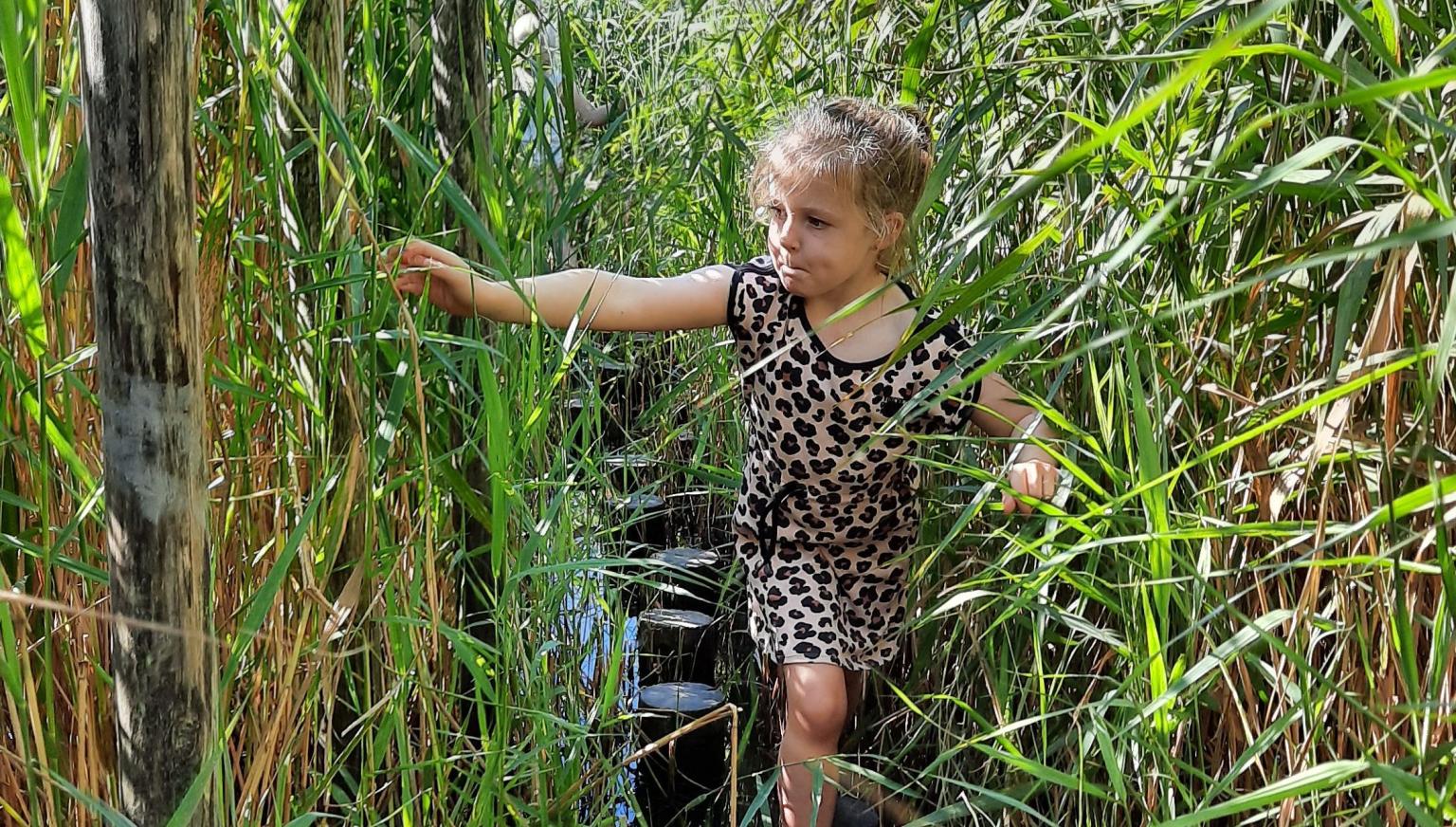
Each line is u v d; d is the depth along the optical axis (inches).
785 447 66.9
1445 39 33.6
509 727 56.9
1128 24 55.9
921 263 57.4
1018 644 62.6
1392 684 39.6
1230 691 49.4
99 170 27.5
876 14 78.6
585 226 102.5
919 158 62.8
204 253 39.9
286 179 43.1
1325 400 30.9
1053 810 58.2
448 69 56.3
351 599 40.0
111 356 28.5
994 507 56.1
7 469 39.8
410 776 50.4
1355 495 42.2
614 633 64.1
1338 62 42.0
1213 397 50.1
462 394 60.8
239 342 46.1
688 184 113.7
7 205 29.5
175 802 31.1
